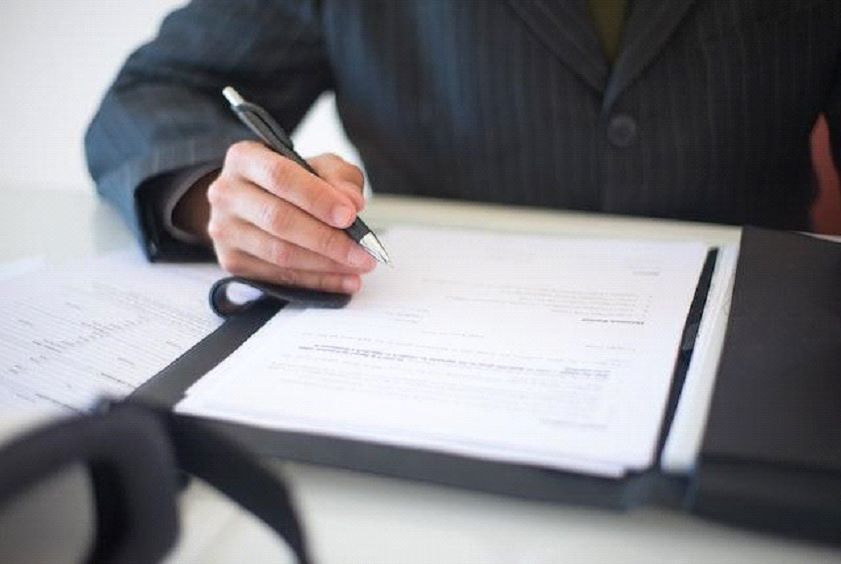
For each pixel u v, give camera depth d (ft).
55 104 4.66
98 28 4.42
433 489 0.93
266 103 2.46
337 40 2.38
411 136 2.40
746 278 1.33
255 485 0.79
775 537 0.83
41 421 0.65
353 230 1.45
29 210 2.16
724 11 2.02
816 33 2.08
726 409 0.94
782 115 2.14
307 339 1.26
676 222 2.00
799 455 0.85
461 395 1.06
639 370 1.10
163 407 1.03
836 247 1.46
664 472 0.87
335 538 0.86
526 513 0.89
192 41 2.35
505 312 1.34
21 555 0.76
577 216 2.05
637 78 2.04
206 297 1.52
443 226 1.97
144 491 0.66
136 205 1.73
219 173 1.73
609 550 0.83
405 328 1.29
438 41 2.24
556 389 1.06
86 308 1.47
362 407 1.04
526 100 2.16
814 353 1.07
